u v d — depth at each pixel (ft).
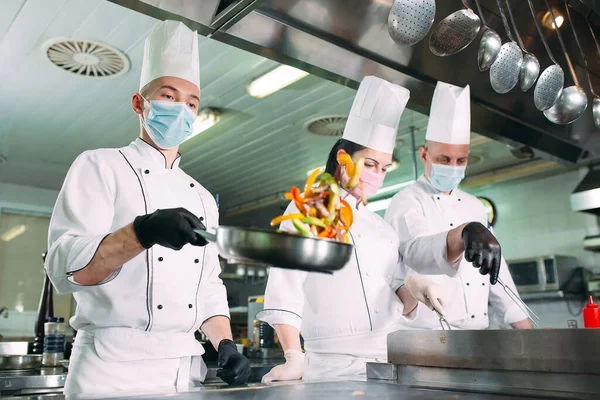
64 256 3.97
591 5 5.95
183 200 5.13
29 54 10.61
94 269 3.83
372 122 6.00
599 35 6.58
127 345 4.42
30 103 12.82
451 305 6.77
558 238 15.71
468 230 4.92
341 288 5.55
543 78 5.91
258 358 9.34
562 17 6.16
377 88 6.01
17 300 19.12
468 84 6.86
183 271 4.84
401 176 18.33
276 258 2.84
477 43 5.99
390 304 5.66
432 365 4.09
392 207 7.18
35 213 20.02
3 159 16.72
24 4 9.05
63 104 12.91
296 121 14.06
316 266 2.89
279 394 3.48
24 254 19.58
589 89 7.53
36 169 18.01
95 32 9.89
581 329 3.36
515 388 3.64
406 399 3.24
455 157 6.79
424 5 4.76
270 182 19.52
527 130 8.59
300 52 5.56
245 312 18.99
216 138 15.17
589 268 14.96
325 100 12.81
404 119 13.56
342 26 5.28
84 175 4.64
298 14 5.05
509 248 16.89
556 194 15.89
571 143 8.82
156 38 5.15
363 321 5.49
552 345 3.48
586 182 12.76
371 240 5.87
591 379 3.32
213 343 4.98
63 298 19.70
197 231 3.27
